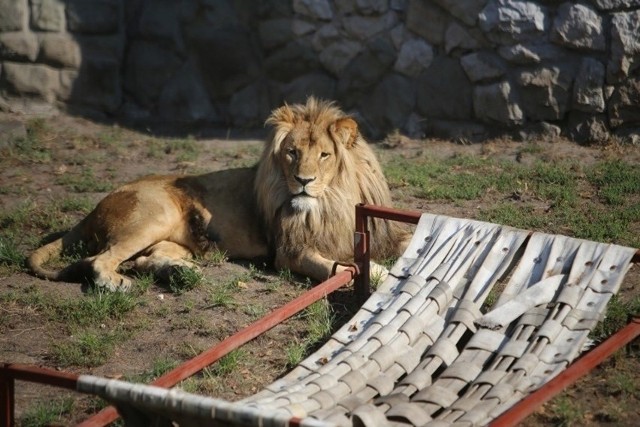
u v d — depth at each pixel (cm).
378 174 1204
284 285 1118
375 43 1791
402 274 966
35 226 1349
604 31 1589
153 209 1173
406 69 1769
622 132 1622
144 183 1217
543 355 820
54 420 830
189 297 1084
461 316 888
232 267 1175
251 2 1905
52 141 1766
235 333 953
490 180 1467
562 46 1623
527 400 712
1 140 1723
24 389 899
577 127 1642
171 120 1938
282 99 1894
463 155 1628
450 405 773
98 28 1920
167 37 1938
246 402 764
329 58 1839
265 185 1156
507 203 1377
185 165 1622
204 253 1198
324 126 1141
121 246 1145
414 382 811
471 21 1677
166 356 955
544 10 1623
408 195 1431
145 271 1145
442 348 854
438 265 957
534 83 1645
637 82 1587
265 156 1158
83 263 1127
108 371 928
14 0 1878
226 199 1203
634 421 790
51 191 1505
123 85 1953
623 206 1326
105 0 1920
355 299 1054
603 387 845
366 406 755
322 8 1823
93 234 1208
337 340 892
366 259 1045
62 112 1923
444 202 1396
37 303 1067
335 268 1084
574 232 1223
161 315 1045
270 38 1880
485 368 833
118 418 785
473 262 948
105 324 1024
